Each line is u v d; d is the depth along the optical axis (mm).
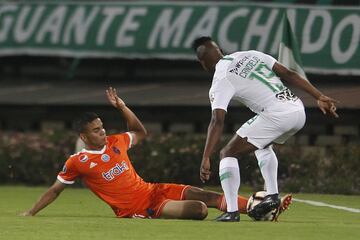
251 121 33594
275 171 34125
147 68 71875
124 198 34375
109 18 69000
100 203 45156
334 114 33875
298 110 33469
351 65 62875
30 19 70438
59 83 73250
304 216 37969
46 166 61188
